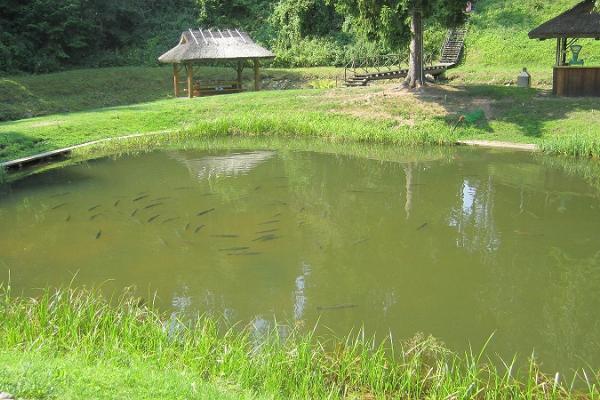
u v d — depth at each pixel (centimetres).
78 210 1390
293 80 3453
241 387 609
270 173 1734
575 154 1836
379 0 2223
